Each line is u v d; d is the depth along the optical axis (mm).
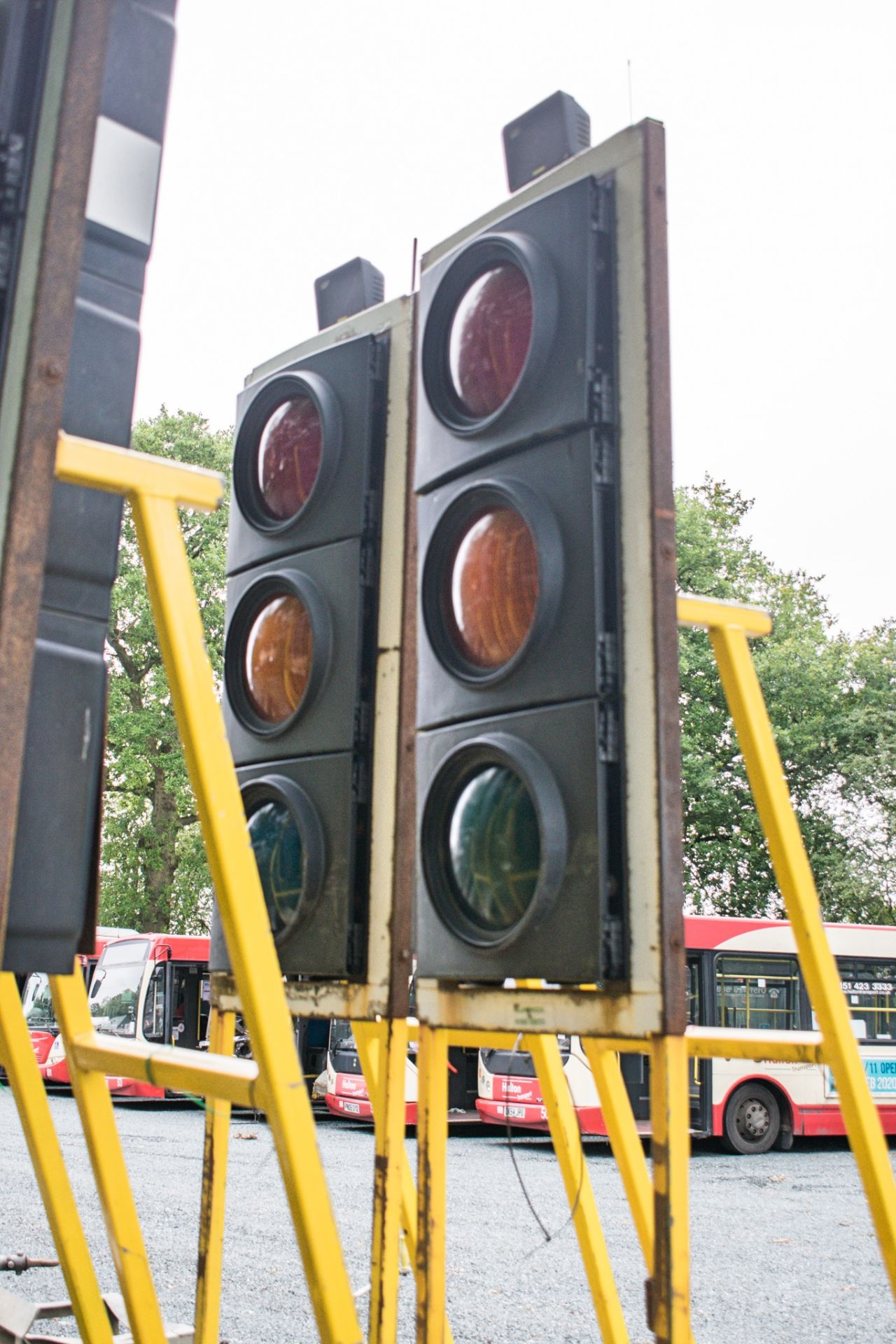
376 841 2627
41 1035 20969
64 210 1566
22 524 1480
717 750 28359
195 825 32250
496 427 2305
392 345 2840
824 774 29562
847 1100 2225
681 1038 1937
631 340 2168
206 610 28094
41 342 1524
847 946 17203
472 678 2326
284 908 2760
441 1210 2336
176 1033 20156
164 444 33312
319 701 2746
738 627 2455
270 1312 6434
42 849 1904
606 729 2068
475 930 2262
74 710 1973
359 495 2768
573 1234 9508
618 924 2014
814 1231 10008
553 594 2150
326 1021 21719
